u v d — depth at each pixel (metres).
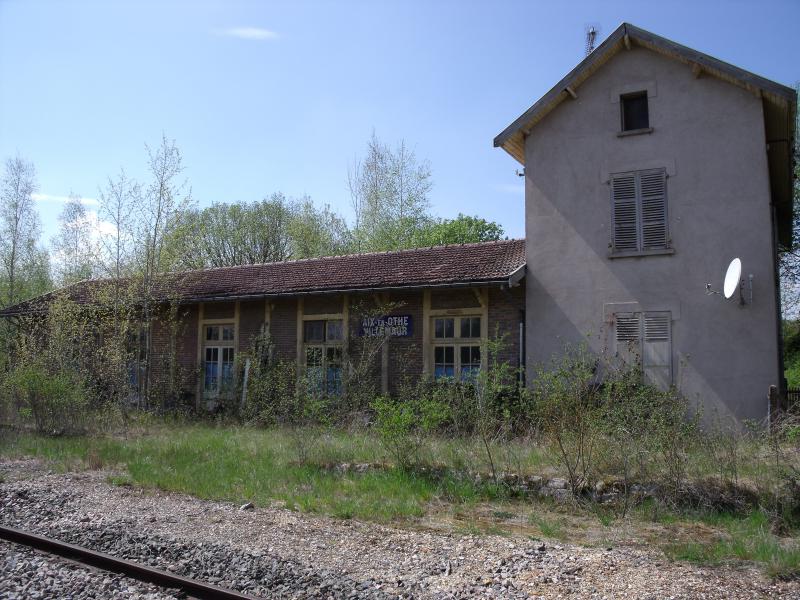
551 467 9.86
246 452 12.39
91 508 8.89
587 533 7.77
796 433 9.59
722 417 13.04
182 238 20.19
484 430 10.52
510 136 15.75
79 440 14.37
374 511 8.59
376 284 16.45
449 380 12.81
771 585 5.86
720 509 8.34
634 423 9.07
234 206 40.88
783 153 15.14
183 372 20.06
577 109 15.35
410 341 16.48
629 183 14.66
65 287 24.27
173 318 19.42
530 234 15.47
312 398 13.30
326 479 10.32
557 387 9.86
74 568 6.38
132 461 12.03
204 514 8.59
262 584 5.88
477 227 37.38
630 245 14.51
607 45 14.72
